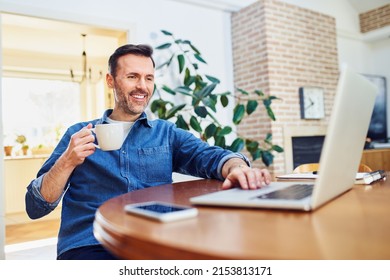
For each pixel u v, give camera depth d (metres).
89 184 1.18
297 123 4.01
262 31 3.80
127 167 1.23
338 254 0.39
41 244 3.04
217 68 3.97
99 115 5.67
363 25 5.53
